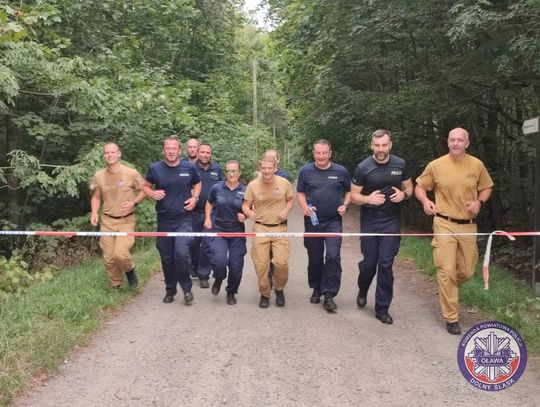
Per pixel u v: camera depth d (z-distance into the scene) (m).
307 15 13.87
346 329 5.61
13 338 4.65
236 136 21.55
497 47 7.39
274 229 6.36
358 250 11.28
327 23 10.88
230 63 23.59
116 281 6.88
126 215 6.73
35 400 3.91
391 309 6.42
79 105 10.00
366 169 5.82
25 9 9.45
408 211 15.88
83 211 12.36
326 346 5.09
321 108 15.60
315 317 6.06
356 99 13.22
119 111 10.55
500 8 6.92
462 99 9.91
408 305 6.61
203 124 17.92
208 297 7.00
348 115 13.98
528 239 10.73
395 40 10.23
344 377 4.36
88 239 10.50
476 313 6.11
